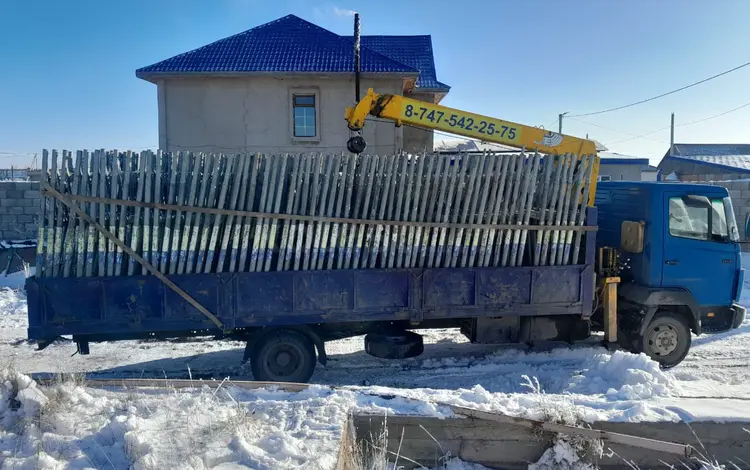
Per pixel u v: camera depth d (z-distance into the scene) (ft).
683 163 104.68
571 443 13.07
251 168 17.84
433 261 18.95
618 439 12.89
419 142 53.47
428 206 19.01
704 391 18.38
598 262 21.27
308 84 48.93
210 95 48.52
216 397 13.87
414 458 13.33
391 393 14.28
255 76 48.06
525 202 19.34
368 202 18.39
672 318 21.24
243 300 17.53
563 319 20.47
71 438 11.44
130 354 22.98
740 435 13.20
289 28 54.44
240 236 17.84
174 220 17.48
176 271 17.43
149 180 17.08
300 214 18.04
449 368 21.17
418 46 60.39
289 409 13.23
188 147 48.65
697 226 21.36
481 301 18.95
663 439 13.23
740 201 56.08
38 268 16.90
